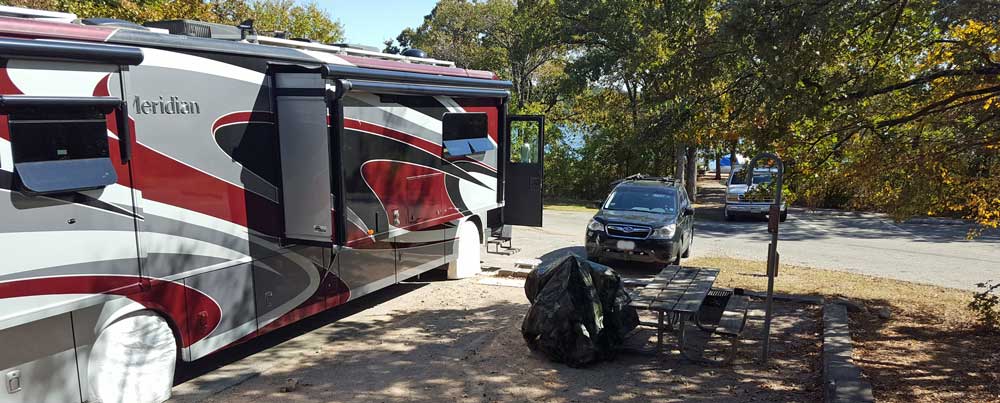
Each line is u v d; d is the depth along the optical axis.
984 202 7.24
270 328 6.28
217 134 5.59
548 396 5.45
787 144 7.21
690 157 30.23
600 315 6.25
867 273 12.15
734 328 6.38
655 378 5.88
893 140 6.89
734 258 13.33
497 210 11.23
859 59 6.93
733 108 7.84
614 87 30.69
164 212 5.09
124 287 4.78
